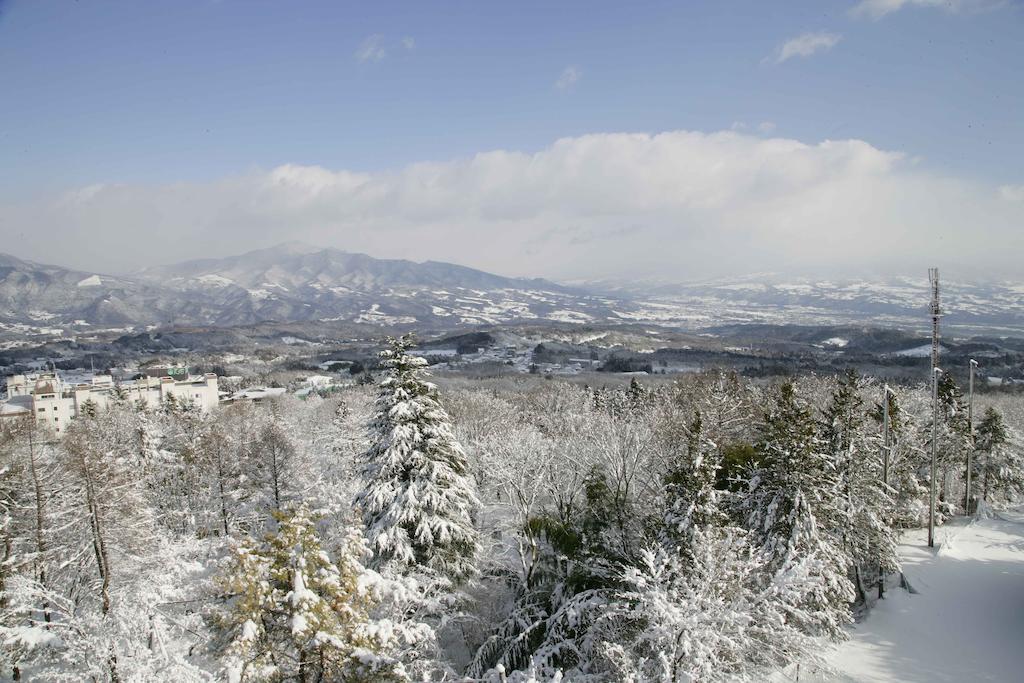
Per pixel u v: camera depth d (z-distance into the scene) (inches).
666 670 565.0
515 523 1157.1
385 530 763.4
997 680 714.8
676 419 1553.9
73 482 981.8
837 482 845.8
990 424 1731.1
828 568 760.3
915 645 806.5
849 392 1024.9
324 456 2075.5
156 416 2674.7
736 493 902.4
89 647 743.1
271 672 467.5
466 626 839.1
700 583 629.6
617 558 853.2
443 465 797.2
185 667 700.7
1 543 877.2
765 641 676.1
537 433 1708.9
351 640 497.0
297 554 484.7
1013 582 1016.2
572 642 732.0
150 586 820.0
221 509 1675.7
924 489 1363.2
